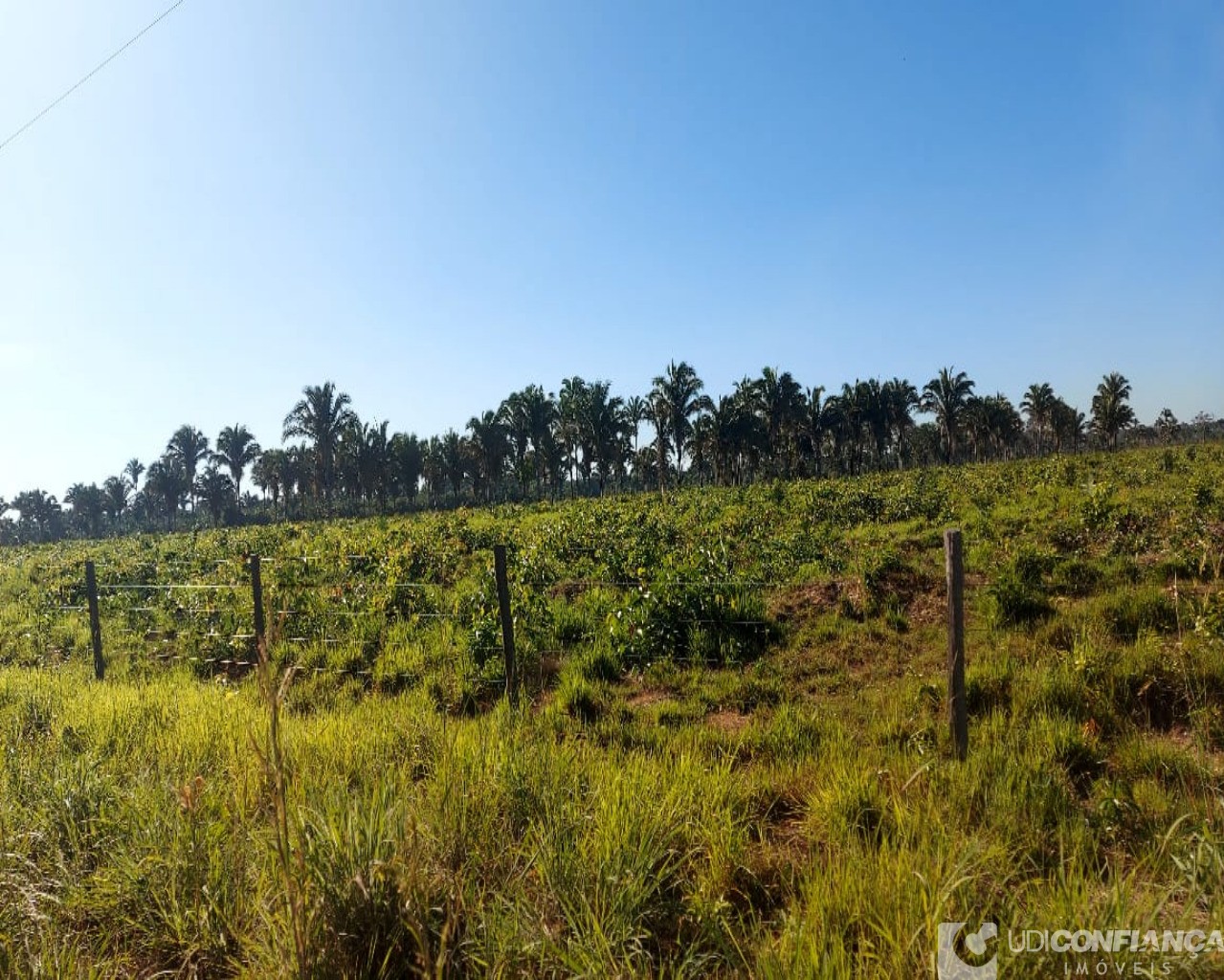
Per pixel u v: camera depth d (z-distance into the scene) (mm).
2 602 16234
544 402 71062
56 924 2887
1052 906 2498
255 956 2619
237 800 3426
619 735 5363
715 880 3076
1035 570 8492
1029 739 4441
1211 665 5078
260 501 104000
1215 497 13055
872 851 3078
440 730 4699
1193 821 3271
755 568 10477
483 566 11133
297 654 8109
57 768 4164
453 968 2406
